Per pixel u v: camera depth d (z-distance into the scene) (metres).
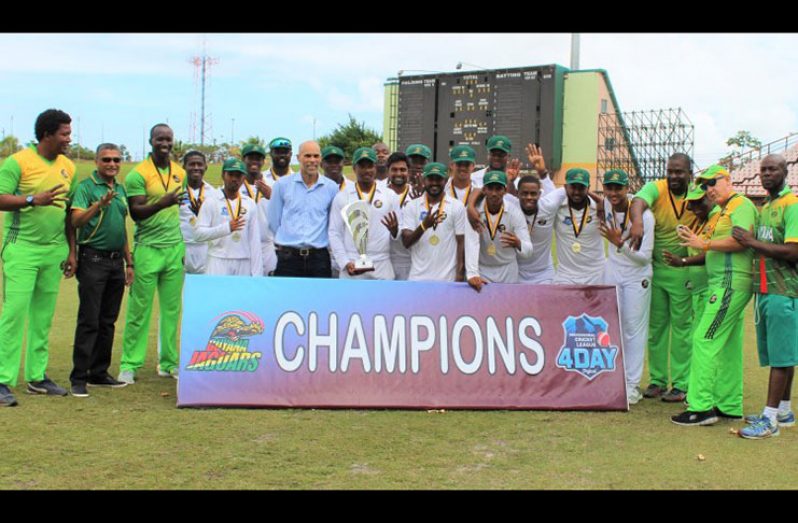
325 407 6.02
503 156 7.23
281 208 6.91
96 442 4.99
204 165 7.56
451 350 6.30
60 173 6.33
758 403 6.67
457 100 30.95
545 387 6.31
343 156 7.55
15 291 6.09
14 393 6.43
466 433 5.41
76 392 6.43
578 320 6.50
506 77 30.14
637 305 6.76
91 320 6.48
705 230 6.34
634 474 4.53
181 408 5.93
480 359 6.32
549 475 4.47
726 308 5.84
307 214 6.82
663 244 6.86
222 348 6.10
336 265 7.50
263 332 6.16
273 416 5.77
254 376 6.07
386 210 6.88
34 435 5.13
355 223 6.59
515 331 6.41
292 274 6.84
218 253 7.36
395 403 6.09
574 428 5.68
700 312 6.63
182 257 7.32
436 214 6.46
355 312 6.29
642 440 5.36
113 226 6.53
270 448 4.91
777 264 5.56
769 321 5.60
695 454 5.02
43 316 6.41
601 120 31.14
